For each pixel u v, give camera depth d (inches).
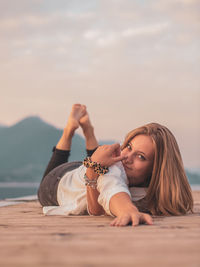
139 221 57.3
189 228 52.1
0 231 50.3
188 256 31.9
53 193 92.3
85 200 77.2
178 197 75.2
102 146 69.4
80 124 119.9
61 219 68.8
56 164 110.2
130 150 75.0
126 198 61.9
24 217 74.0
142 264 28.8
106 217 71.8
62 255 32.3
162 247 36.2
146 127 75.0
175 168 76.0
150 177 77.9
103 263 29.1
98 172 66.9
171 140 76.2
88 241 40.0
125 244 38.0
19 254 32.9
